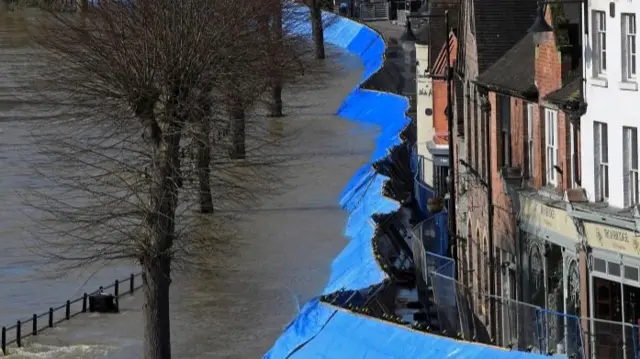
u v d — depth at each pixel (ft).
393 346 153.99
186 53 221.46
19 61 508.94
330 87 508.53
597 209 139.95
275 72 369.91
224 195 276.00
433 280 172.45
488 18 198.49
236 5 317.63
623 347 131.85
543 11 156.25
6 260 257.96
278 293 233.76
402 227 254.47
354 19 633.20
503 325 158.30
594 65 143.95
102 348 208.03
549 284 158.71
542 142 164.14
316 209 302.04
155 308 188.24
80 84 306.76
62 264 255.09
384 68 460.96
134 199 254.68
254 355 200.64
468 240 212.02
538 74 161.99
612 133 140.56
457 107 233.35
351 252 241.76
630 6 136.26
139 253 191.21
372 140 393.50
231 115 291.79
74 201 290.35
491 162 187.01
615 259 138.51
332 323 171.32
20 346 209.15
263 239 273.54
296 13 558.97
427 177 283.59
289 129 412.16
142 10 241.76
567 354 135.03
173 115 214.48
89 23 338.13
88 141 313.32
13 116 399.65
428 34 279.49
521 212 167.63
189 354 202.18
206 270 244.83
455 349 144.46
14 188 311.88
